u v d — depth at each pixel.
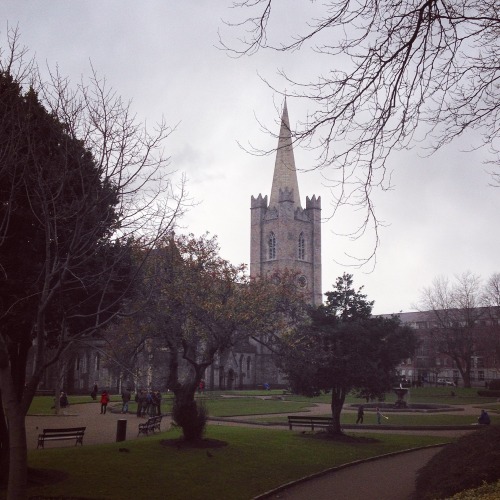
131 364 31.61
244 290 34.53
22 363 20.33
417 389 91.75
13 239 17.20
